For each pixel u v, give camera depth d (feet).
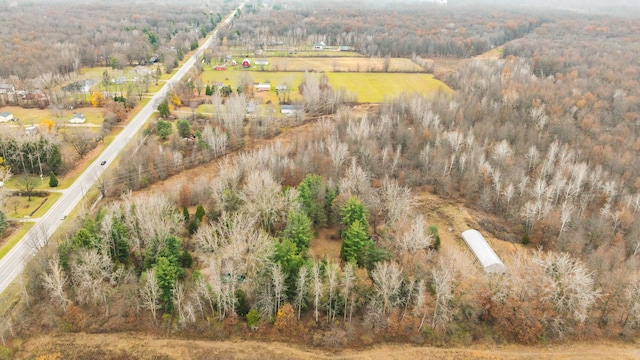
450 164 399.03
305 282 243.60
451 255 273.13
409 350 238.27
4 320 236.22
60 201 351.67
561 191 360.89
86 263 247.50
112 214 283.18
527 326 241.76
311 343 241.14
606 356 235.20
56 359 225.76
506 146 406.21
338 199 315.78
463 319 249.75
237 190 336.70
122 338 238.68
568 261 261.85
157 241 269.44
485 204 362.74
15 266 278.87
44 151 383.65
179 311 243.60
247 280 256.52
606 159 409.90
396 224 293.64
